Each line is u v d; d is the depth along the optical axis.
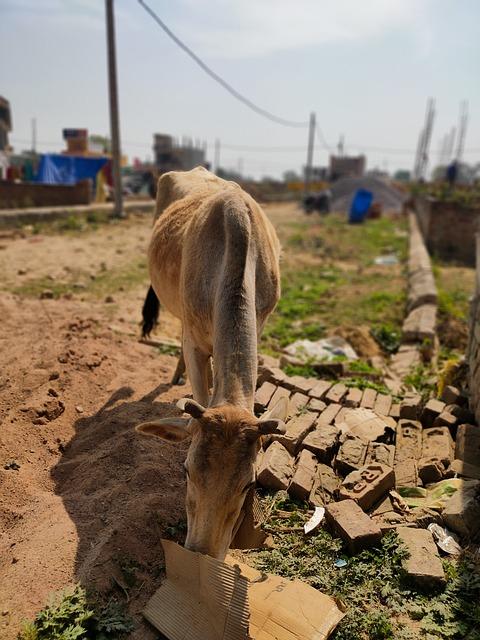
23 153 17.34
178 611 1.54
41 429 2.43
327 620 1.59
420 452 2.46
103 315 3.99
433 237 9.14
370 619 1.64
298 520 2.07
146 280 5.28
